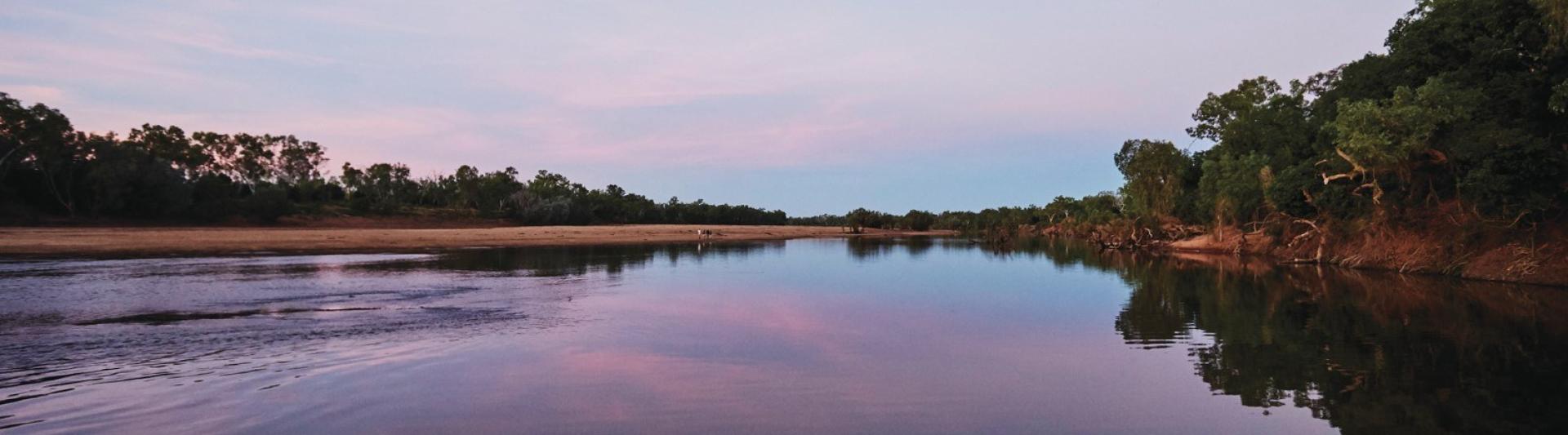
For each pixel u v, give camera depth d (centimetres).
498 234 8275
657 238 9388
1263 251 5181
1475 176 2945
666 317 1884
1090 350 1442
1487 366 1283
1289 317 1947
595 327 1688
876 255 5753
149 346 1401
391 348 1402
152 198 7981
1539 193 2909
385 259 4416
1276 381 1178
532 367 1229
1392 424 931
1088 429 912
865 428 900
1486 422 943
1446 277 3147
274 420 905
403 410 958
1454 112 3059
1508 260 2894
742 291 2623
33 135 7381
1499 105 3300
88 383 1089
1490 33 3431
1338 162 3894
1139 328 1739
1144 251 6322
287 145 13575
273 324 1703
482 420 912
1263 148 5738
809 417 946
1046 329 1717
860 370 1239
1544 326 1748
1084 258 5228
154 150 10456
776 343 1497
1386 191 3816
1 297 2191
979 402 1034
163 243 5041
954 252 6281
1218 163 6181
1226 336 1620
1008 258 5256
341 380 1120
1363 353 1424
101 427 876
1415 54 3688
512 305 2116
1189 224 6981
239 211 8919
